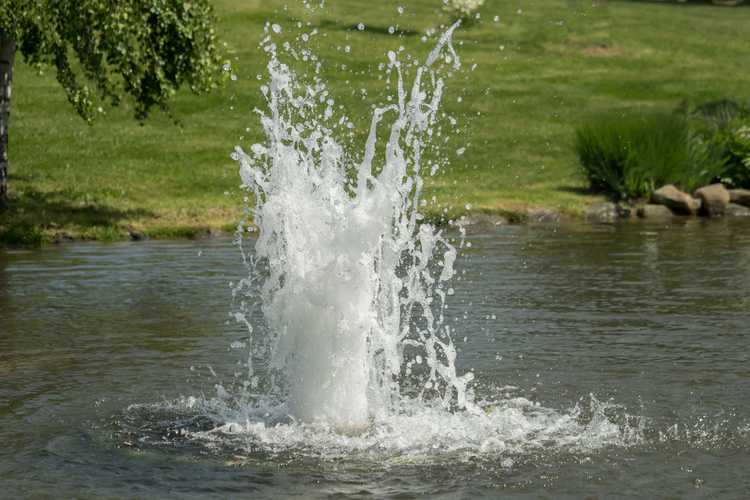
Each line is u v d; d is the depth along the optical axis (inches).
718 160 1882.4
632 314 907.4
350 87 2532.0
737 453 537.6
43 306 963.3
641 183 1802.4
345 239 601.6
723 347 773.9
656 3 4242.1
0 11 1320.1
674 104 2704.2
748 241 1397.6
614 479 502.0
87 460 534.0
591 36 3447.3
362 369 602.2
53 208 1563.7
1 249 1338.6
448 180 1897.1
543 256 1275.8
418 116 648.4
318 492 486.6
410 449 550.0
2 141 1530.5
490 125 2405.3
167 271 1163.3
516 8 3759.8
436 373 709.9
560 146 2246.6
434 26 3358.8
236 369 726.5
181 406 633.6
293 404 609.9
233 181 1854.1
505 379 691.4
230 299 994.1
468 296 1004.6
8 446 557.0
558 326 860.6
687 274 1125.1
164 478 506.6
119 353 774.5
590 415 606.9
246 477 507.8
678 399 636.1
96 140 2114.9
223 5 3410.4
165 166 1948.8
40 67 1408.7
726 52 3363.7
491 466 522.9
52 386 680.4
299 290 605.6
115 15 1347.2
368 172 618.5
